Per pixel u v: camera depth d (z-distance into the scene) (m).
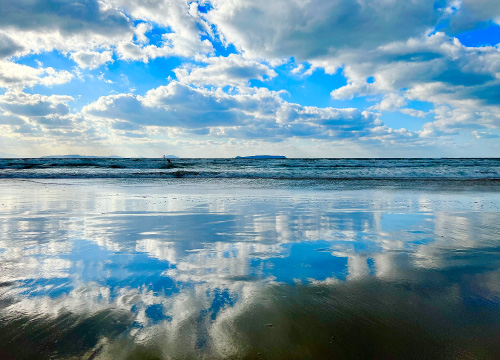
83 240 4.26
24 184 14.59
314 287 2.61
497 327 1.98
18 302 2.29
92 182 16.06
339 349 1.75
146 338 1.83
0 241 4.18
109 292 2.48
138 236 4.53
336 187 13.52
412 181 16.86
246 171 22.97
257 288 2.58
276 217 6.19
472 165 31.12
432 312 2.18
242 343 1.79
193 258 3.44
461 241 4.26
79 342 1.80
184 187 13.48
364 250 3.80
